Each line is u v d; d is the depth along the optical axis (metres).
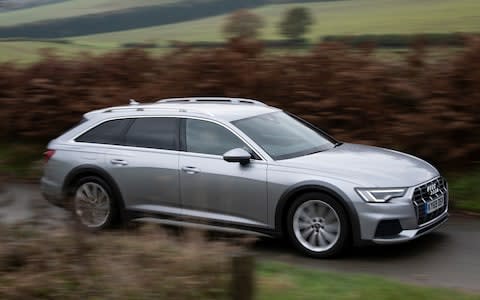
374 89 11.77
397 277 6.82
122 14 58.81
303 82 12.44
